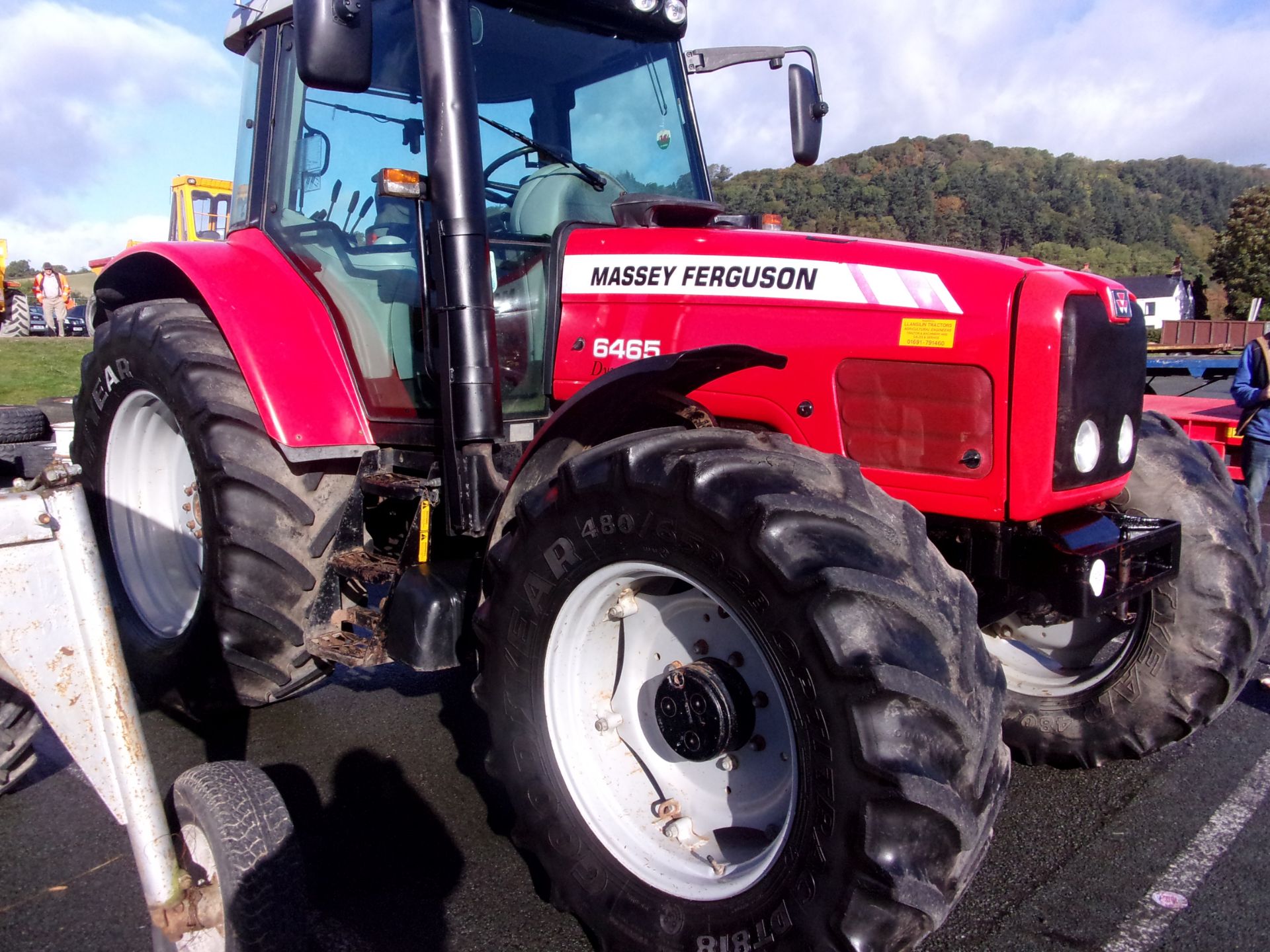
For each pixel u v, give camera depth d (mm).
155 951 1950
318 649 2848
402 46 2775
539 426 2773
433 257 2443
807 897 1680
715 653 2053
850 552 1722
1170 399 7195
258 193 3225
